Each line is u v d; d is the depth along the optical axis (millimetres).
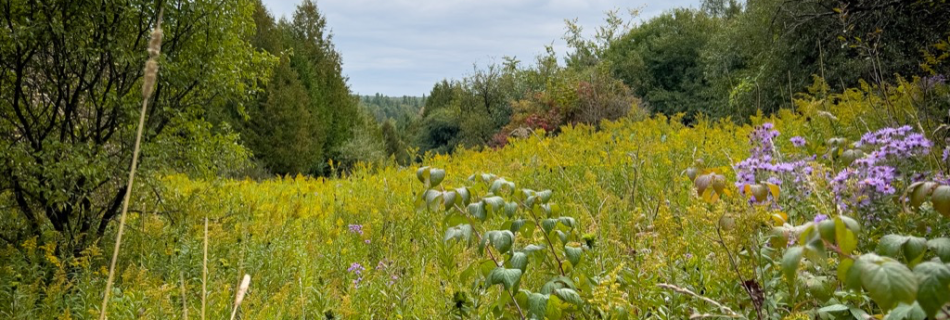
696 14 34000
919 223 1949
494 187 2227
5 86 4668
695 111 27000
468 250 3105
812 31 11094
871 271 905
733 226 1813
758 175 2539
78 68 4895
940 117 4602
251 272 3730
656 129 9281
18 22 4535
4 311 3176
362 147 30047
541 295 1790
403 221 4914
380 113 132250
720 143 6566
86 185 4699
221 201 6043
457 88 43688
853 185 2094
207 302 2701
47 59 4797
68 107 4785
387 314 2902
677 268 2289
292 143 25016
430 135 41875
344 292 3316
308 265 3824
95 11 4574
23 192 4758
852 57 10750
